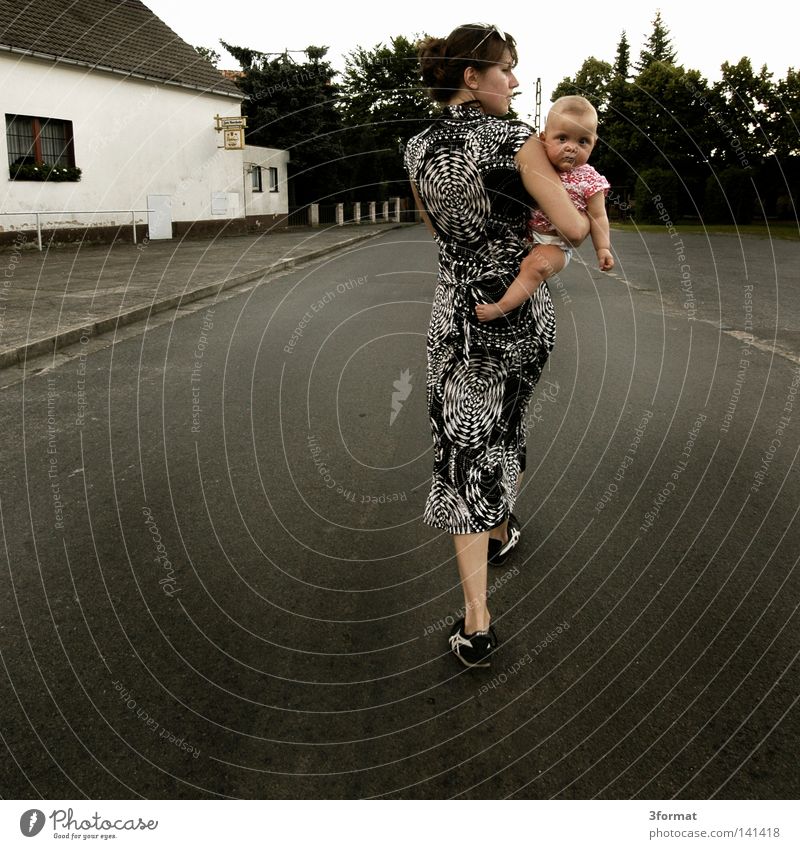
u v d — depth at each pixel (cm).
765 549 254
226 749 168
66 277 1018
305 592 235
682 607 221
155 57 1931
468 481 192
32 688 188
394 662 200
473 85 176
